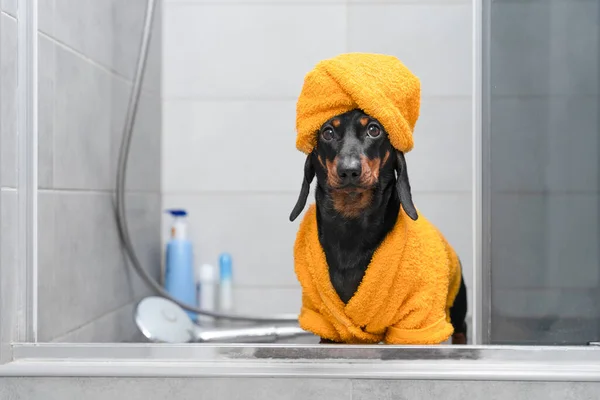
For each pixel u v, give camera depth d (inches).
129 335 58.9
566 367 39.2
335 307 45.0
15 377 39.5
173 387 39.4
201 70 67.4
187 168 68.9
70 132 49.6
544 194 50.1
